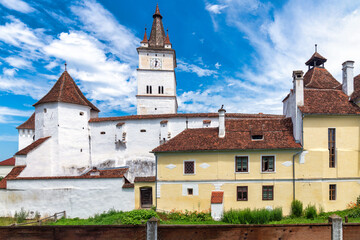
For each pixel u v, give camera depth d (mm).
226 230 9125
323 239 9039
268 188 18844
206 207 19000
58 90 31016
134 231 9250
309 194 18359
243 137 20219
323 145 18719
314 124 18812
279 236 9078
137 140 31453
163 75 43344
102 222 16328
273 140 19453
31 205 19859
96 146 32625
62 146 29297
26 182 20125
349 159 18812
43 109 30234
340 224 8984
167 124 30250
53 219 18766
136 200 19234
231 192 18922
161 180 19656
